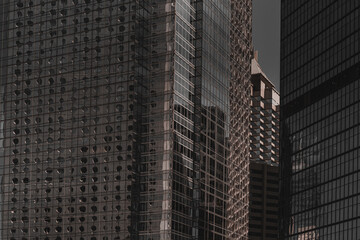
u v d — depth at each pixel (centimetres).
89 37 17912
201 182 17525
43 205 17525
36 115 18212
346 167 14250
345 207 14138
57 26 18462
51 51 18388
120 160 16812
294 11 17138
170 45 17025
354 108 14162
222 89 19275
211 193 18050
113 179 16775
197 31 18312
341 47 14862
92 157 17162
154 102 16875
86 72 17762
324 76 15500
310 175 15675
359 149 13850
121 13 17650
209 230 17750
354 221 13762
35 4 18925
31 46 18712
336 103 14888
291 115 16862
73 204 17125
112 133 17050
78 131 17525
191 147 17375
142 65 17212
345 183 14225
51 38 18475
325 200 14912
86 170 17162
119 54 17438
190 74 17788
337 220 14375
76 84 17838
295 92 16738
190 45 17925
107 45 17625
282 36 17675
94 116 17400
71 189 17262
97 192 16888
